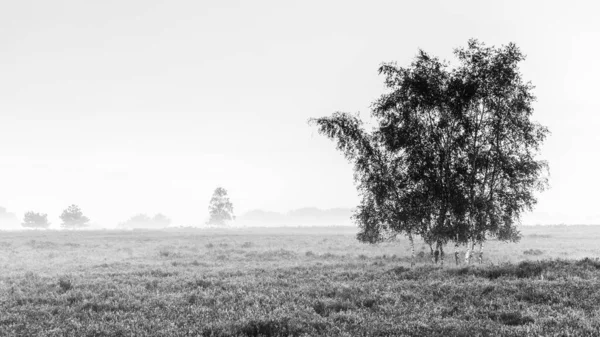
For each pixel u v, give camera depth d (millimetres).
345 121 29422
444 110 27703
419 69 28188
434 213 27812
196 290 16547
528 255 33250
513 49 27312
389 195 28953
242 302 14031
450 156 27531
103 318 12352
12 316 12742
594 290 14359
